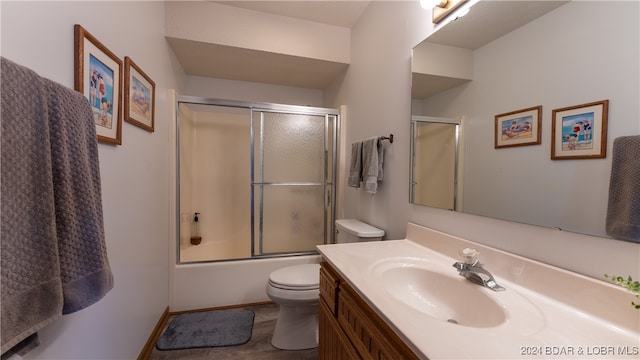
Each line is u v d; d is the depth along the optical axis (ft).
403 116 5.08
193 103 7.14
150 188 5.32
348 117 7.82
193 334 5.90
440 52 4.13
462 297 3.00
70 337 2.92
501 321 2.39
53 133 2.18
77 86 2.93
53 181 2.19
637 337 1.99
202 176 9.81
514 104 3.02
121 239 4.04
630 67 2.10
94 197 2.60
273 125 7.73
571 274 2.42
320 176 8.13
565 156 2.55
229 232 10.16
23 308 1.89
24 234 1.90
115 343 3.90
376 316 2.65
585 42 2.39
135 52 4.59
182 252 8.24
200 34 6.60
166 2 6.40
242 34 6.89
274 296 5.32
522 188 2.94
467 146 3.67
